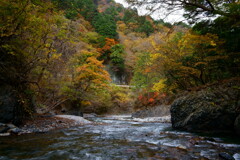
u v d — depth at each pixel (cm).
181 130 732
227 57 794
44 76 1054
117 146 417
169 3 608
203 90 770
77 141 477
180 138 526
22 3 627
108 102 2505
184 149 384
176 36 1115
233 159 300
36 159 309
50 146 412
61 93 1373
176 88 1305
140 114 1831
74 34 1878
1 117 620
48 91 1217
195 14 674
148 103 2108
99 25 3894
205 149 382
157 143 453
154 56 1195
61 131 666
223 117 598
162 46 1139
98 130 711
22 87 824
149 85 2138
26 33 738
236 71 853
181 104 789
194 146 413
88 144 439
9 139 477
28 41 701
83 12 4003
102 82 1727
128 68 3944
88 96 1645
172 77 1199
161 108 1700
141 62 2277
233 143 447
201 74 998
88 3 4169
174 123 801
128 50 3891
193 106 722
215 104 641
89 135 581
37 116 947
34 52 786
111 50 3753
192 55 1009
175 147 405
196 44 923
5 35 619
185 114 746
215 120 615
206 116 639
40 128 697
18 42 685
